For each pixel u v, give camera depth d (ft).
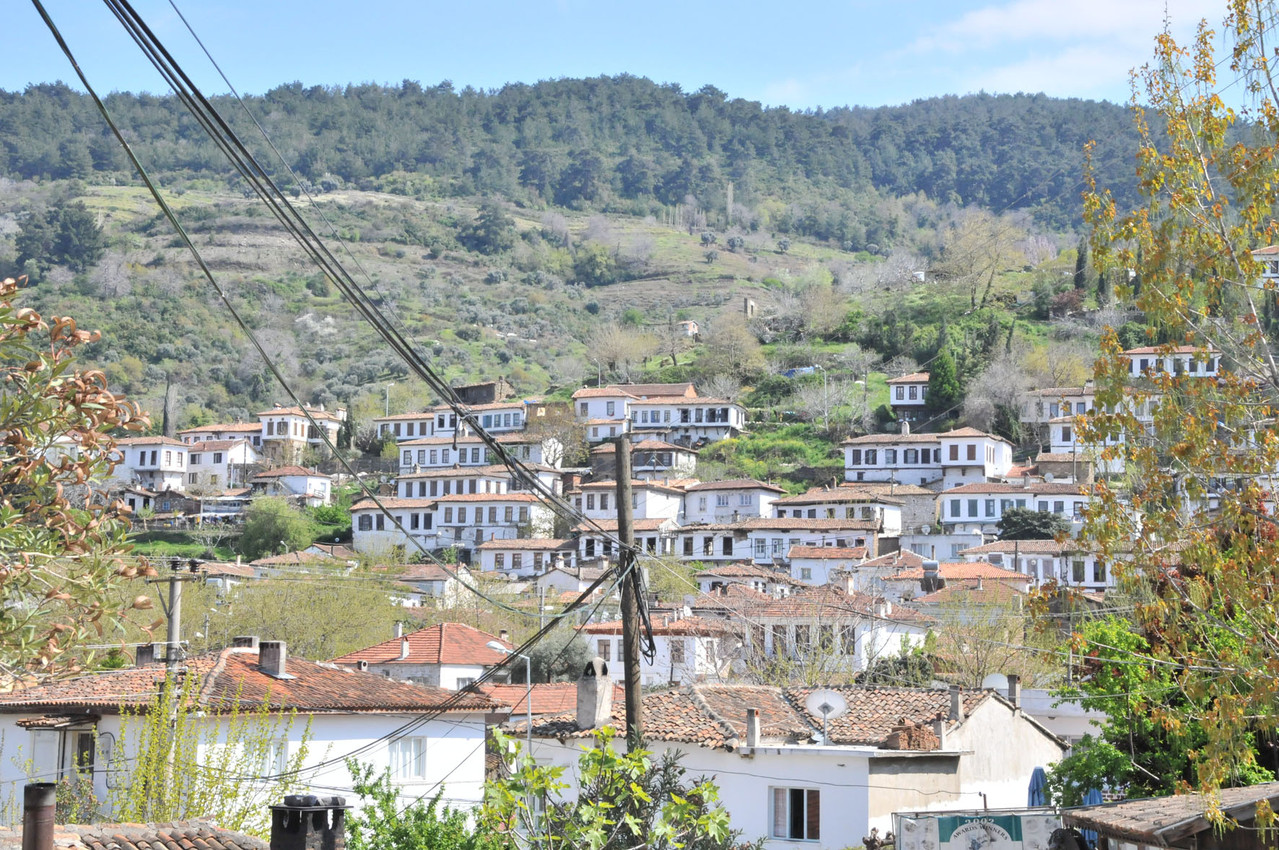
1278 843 58.18
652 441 460.55
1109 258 54.29
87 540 40.09
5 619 38.45
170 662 104.99
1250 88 52.49
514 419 501.15
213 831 65.41
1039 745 123.54
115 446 40.98
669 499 399.24
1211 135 52.24
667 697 112.68
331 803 50.49
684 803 47.88
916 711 110.93
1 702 97.09
